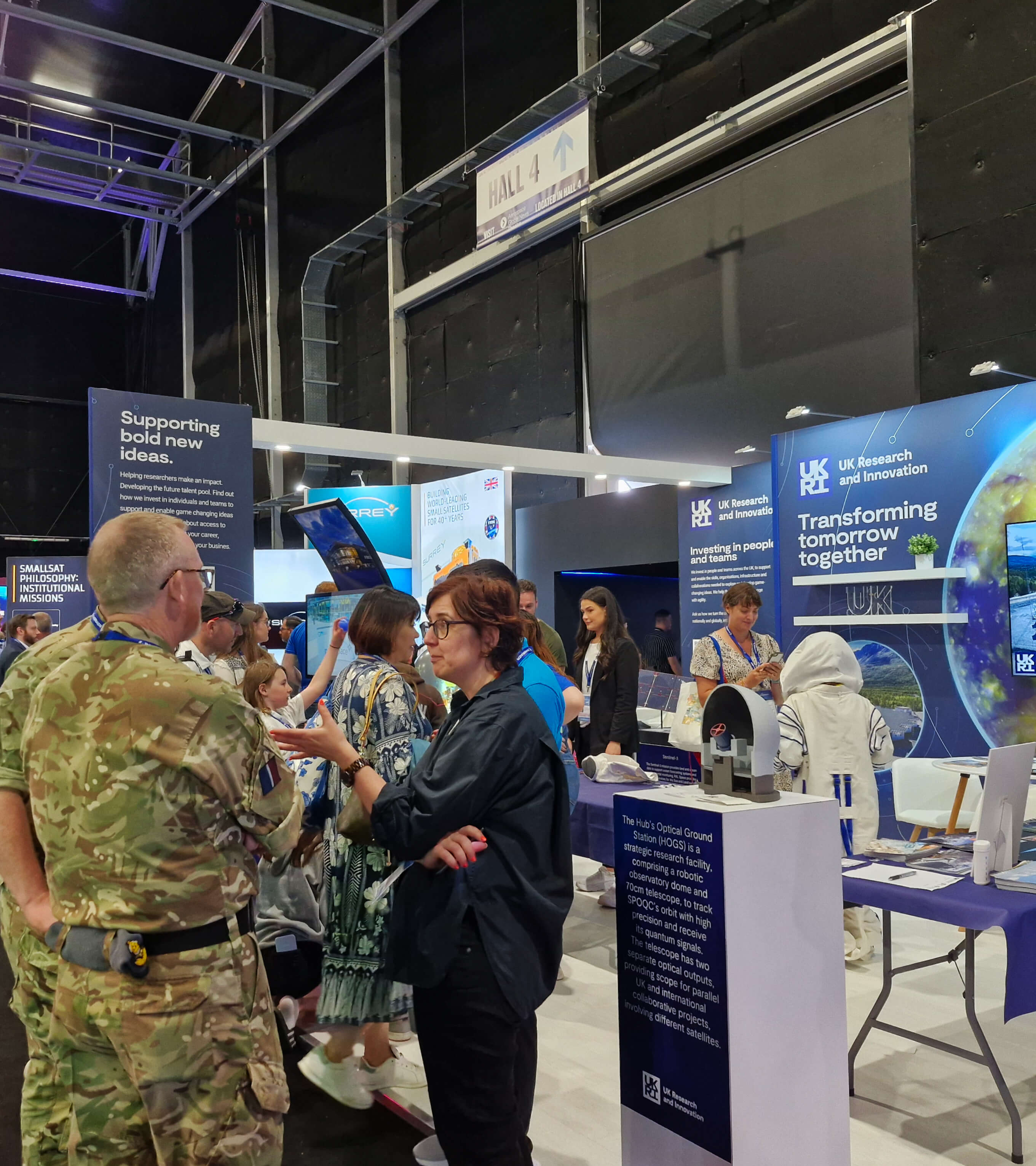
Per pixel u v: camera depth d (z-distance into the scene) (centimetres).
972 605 465
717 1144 185
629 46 783
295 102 1308
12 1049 312
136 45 1137
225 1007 144
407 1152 242
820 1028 197
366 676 249
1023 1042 302
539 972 174
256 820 152
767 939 189
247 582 450
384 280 1177
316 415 1284
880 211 646
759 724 196
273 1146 150
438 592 186
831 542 528
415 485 847
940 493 477
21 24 1227
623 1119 209
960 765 362
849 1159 201
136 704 142
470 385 1059
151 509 427
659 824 199
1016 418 449
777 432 724
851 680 366
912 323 626
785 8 711
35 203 1623
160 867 140
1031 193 503
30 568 1035
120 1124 145
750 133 739
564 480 955
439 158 1079
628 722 445
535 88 945
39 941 166
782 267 715
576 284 923
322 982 260
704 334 780
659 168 808
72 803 142
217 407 446
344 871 253
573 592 922
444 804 165
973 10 523
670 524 793
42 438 1644
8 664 578
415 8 1083
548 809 177
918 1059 291
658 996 200
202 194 1526
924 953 386
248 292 1432
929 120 548
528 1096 191
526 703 178
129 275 1720
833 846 200
